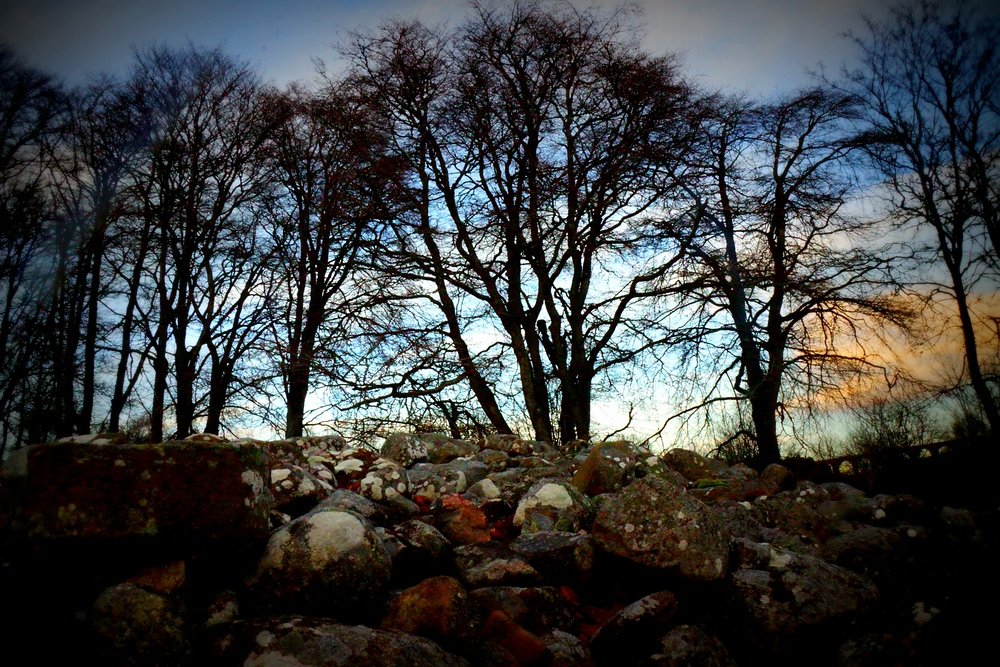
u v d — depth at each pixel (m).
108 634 2.70
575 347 14.94
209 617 2.98
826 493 5.89
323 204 14.83
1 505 2.80
